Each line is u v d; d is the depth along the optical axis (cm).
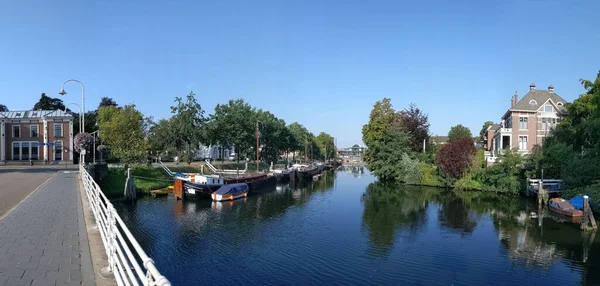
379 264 2027
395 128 6569
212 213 3378
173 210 3469
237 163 7331
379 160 6538
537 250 2275
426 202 4100
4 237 1110
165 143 6062
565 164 3988
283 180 6250
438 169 5722
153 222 2975
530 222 3027
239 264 2028
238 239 2505
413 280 1812
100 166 3866
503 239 2511
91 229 1217
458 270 1950
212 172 6062
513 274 1891
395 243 2417
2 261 876
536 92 6184
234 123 7019
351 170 11200
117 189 3953
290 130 10769
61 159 6169
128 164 4894
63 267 835
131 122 5219
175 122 5994
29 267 834
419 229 2797
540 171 4441
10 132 6053
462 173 5288
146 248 2294
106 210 967
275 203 4006
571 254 2205
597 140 3697
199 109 6175
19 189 2422
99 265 837
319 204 3959
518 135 5959
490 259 2111
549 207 3609
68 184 2752
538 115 5962
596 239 2509
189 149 6172
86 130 7562
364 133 7975
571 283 1795
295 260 2086
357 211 3547
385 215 3344
